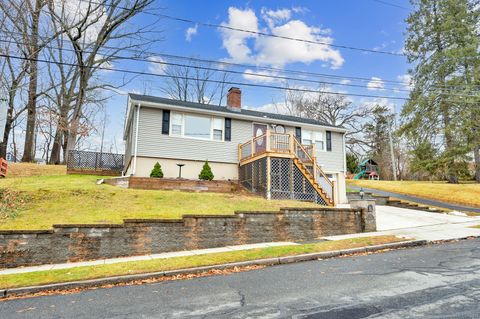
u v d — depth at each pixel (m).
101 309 4.36
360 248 8.09
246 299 4.54
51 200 10.31
